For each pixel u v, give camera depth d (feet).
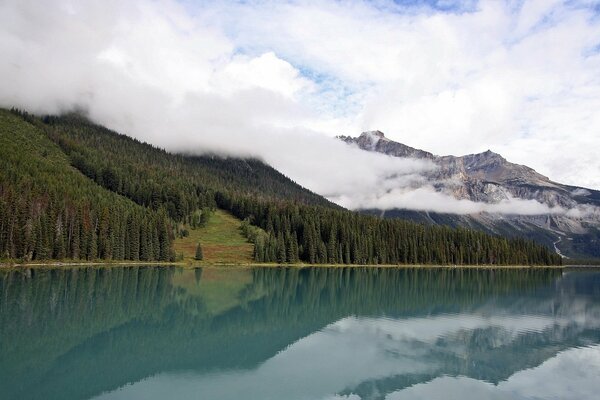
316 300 285.43
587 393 123.24
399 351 160.97
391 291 339.36
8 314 196.44
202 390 120.16
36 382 119.85
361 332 190.80
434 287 376.48
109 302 243.40
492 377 135.03
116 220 507.30
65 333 170.71
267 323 208.23
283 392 120.37
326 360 149.38
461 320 221.05
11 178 518.78
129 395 114.62
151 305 242.99
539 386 128.57
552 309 268.00
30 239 427.74
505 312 249.75
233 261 583.99
